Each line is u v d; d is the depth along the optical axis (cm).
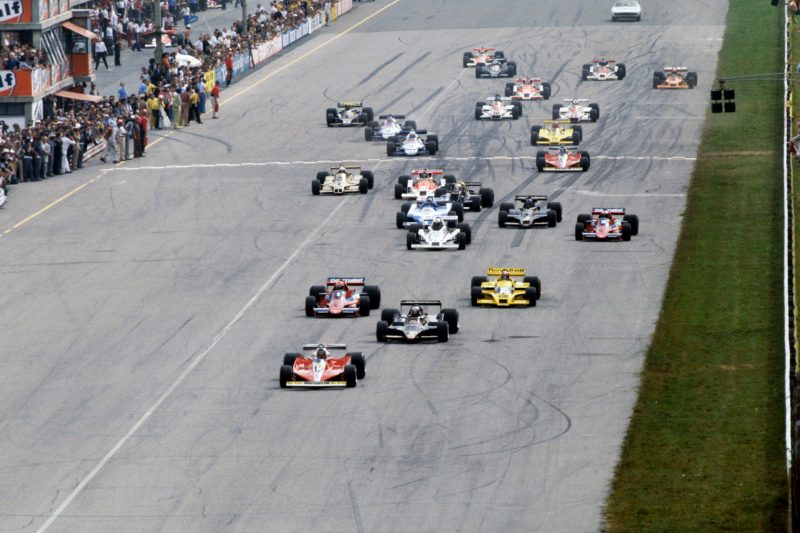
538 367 15850
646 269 19988
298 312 18375
